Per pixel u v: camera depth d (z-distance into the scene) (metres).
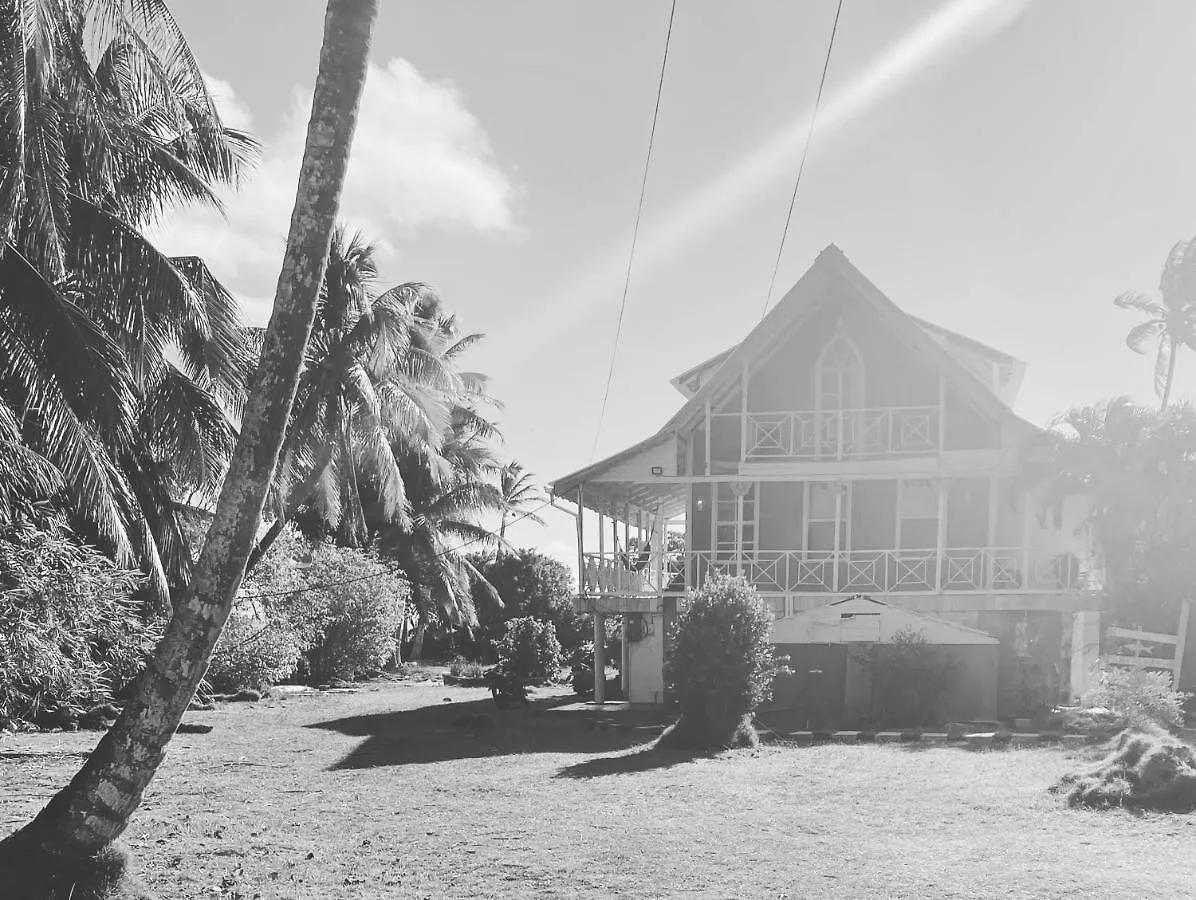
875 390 31.14
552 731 24.05
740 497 29.78
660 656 30.67
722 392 32.00
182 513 23.91
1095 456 27.80
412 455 49.94
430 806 14.56
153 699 9.24
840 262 29.80
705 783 16.34
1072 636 27.69
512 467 69.12
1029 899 9.09
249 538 9.45
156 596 21.22
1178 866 10.29
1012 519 30.00
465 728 24.56
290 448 26.73
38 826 9.16
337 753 20.48
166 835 12.63
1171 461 27.56
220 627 9.39
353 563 41.56
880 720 25.02
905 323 29.30
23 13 12.80
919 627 26.11
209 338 20.42
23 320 16.77
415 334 41.78
